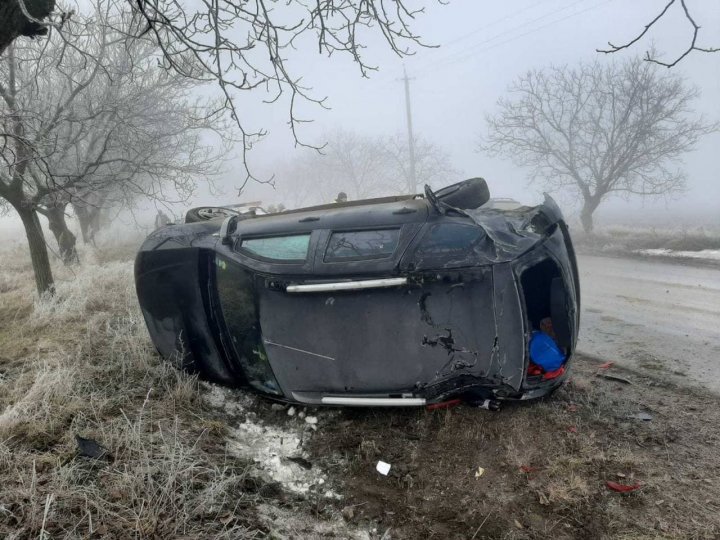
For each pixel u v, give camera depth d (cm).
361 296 363
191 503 273
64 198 691
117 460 304
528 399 383
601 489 308
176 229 454
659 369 498
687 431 372
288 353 388
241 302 407
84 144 1203
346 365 373
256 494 309
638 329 634
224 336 424
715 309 704
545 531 278
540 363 383
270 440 381
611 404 420
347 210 411
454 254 350
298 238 396
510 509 296
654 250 1323
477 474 329
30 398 363
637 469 325
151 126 1095
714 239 1294
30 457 296
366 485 327
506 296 342
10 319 644
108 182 769
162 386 431
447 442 362
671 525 275
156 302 447
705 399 425
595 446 352
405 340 359
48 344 521
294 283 375
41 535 228
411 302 355
